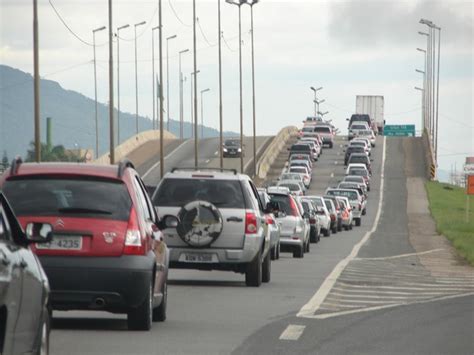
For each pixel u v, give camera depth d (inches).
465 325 1416.1
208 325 1362.0
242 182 2007.9
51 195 1259.8
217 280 2150.6
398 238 4945.9
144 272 1250.0
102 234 1246.9
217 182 2005.4
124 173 1288.1
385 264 2950.3
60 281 1236.5
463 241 4330.7
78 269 1237.7
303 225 3294.8
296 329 1333.7
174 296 1776.6
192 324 1371.8
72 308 1253.7
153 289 1298.0
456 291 1996.8
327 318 1472.7
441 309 1624.0
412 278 2367.1
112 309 1264.8
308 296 1820.9
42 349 890.7
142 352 1115.3
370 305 1678.2
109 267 1240.2
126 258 1248.2
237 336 1258.0
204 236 1972.2
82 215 1251.8
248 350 1146.7
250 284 2009.1
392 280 2278.5
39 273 874.1
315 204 4931.1
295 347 1176.2
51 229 900.6
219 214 1971.0
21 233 880.9
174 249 1980.8
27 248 879.7
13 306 796.0
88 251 1245.1
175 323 1378.0
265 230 2089.1
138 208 1275.8
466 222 6146.7
